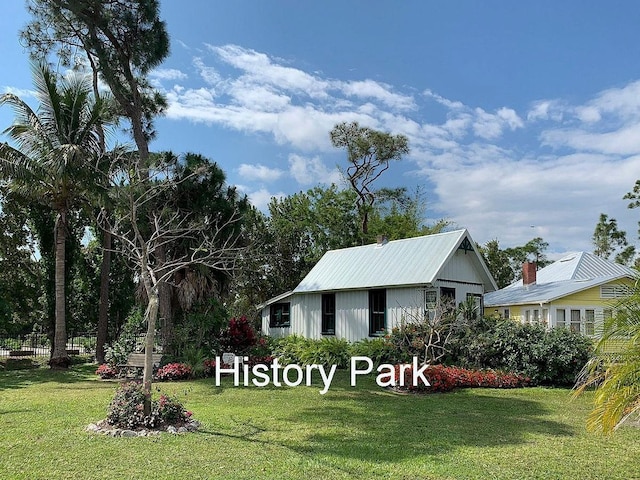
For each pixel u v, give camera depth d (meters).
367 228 42.56
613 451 8.32
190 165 20.06
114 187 16.92
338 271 24.19
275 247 37.12
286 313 26.31
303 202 39.97
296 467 7.24
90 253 26.58
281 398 13.12
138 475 6.78
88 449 7.90
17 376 17.94
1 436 8.64
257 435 9.09
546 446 8.62
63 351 20.62
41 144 19.70
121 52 21.98
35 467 7.04
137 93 22.30
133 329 19.86
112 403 9.58
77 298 26.92
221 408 11.62
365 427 9.91
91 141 20.81
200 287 20.81
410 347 17.08
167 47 22.05
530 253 58.50
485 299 28.66
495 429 9.95
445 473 7.10
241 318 21.28
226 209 21.16
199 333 19.38
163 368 16.58
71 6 20.75
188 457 7.58
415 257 21.39
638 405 6.90
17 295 25.91
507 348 16.69
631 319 7.23
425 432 9.59
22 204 24.52
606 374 7.21
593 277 25.25
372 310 21.86
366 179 45.59
